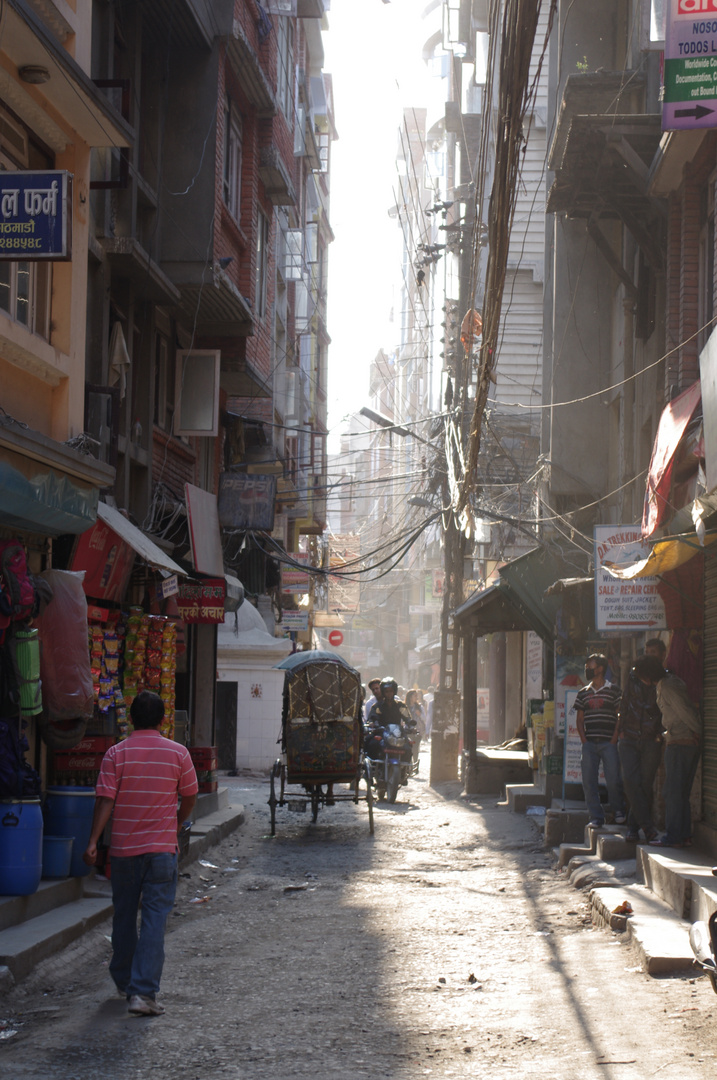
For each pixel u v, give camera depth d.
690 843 9.90
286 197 20.25
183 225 14.12
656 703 10.66
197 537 14.90
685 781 9.90
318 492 34.78
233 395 19.38
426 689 57.28
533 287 27.22
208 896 10.02
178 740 12.86
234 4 14.57
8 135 9.05
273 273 21.03
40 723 9.29
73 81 9.04
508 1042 5.53
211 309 15.19
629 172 13.44
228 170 16.19
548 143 19.05
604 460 18.83
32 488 8.32
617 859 10.74
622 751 10.70
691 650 10.84
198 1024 5.87
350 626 68.56
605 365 18.95
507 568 15.94
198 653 17.67
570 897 9.85
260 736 25.31
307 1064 5.18
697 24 7.92
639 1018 5.86
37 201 7.71
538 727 17.25
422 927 8.60
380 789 19.31
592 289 19.08
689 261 12.03
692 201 12.03
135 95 13.13
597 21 17.88
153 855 6.24
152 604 13.01
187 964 7.34
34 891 7.81
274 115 18.27
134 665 11.68
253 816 16.56
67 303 9.87
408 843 13.86
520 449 24.31
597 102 14.11
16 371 9.10
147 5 13.26
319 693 14.73
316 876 11.30
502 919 8.96
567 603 14.93
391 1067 5.13
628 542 11.62
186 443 16.28
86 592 10.45
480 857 12.66
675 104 7.91
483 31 22.83
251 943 8.02
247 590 24.83
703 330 11.67
